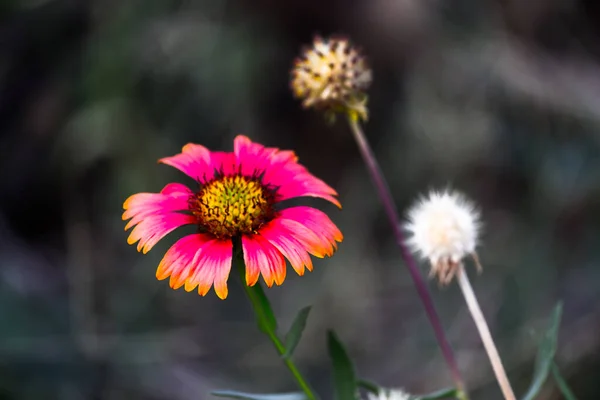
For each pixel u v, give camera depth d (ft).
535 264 2.90
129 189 2.98
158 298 2.93
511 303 2.83
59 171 3.07
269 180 1.61
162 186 2.96
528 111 3.08
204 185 1.58
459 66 3.07
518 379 2.61
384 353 2.85
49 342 2.65
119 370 2.68
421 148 3.05
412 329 2.88
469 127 3.02
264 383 2.77
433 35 3.07
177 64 3.00
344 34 3.04
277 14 3.00
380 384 2.72
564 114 3.07
